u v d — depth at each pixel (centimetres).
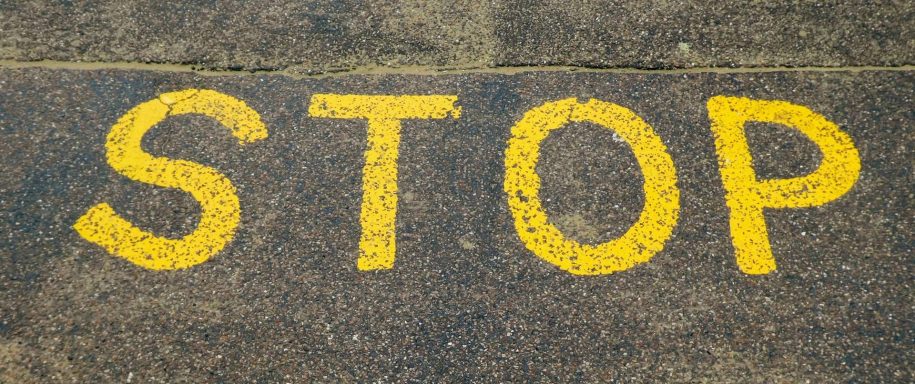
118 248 263
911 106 296
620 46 313
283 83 303
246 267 260
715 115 295
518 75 306
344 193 276
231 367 242
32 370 239
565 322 250
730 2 322
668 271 260
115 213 270
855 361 243
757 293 255
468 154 285
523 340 247
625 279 258
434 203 274
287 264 261
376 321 250
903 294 255
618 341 247
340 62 308
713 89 302
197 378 240
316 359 244
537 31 317
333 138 288
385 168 281
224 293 254
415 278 258
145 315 250
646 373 242
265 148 286
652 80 305
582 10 323
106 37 312
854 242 265
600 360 244
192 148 285
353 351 245
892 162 283
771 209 273
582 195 276
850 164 282
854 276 258
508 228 269
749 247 264
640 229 269
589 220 271
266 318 250
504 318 251
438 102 298
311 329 249
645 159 285
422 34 316
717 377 241
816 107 296
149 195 274
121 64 305
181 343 245
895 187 277
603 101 299
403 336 248
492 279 258
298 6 323
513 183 279
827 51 311
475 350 246
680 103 298
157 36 313
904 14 320
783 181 279
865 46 312
